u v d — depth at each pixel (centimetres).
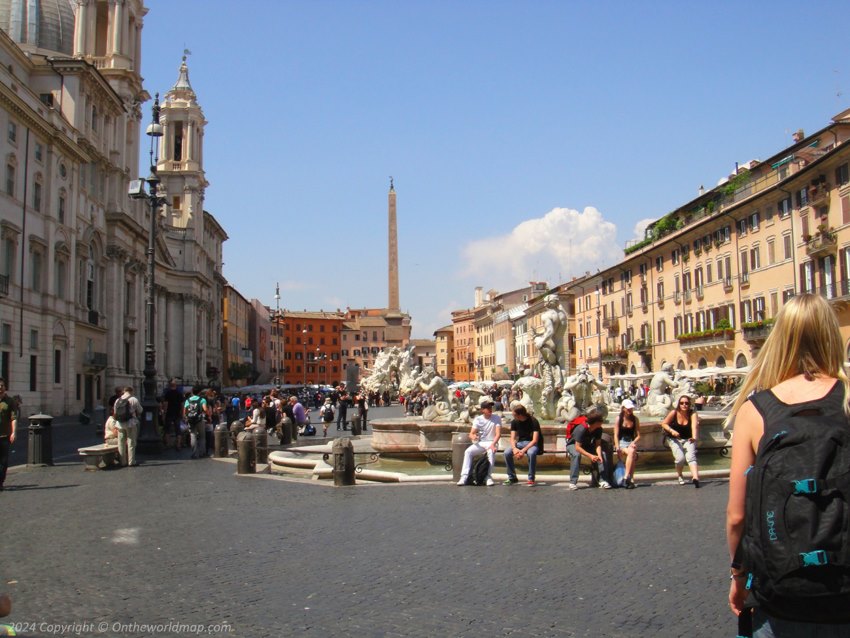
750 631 313
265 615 662
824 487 278
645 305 7144
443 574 808
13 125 4494
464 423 2091
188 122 9925
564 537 1005
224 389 9244
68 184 5331
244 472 1847
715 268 5800
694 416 1556
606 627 624
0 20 6334
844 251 4203
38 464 2041
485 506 1288
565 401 2228
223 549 947
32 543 991
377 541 990
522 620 643
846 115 5031
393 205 12581
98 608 690
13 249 4512
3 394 1570
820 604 279
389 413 6066
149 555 914
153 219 2612
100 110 6100
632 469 1513
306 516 1199
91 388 5866
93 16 6681
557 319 2277
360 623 638
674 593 727
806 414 299
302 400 7688
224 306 12025
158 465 2102
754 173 5475
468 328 17712
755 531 290
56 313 5047
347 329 19875
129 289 6969
